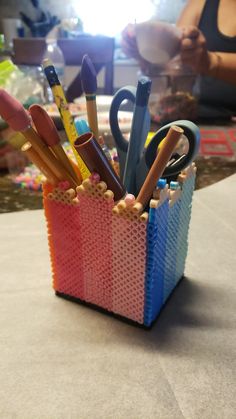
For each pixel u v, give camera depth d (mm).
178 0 1663
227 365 294
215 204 581
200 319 352
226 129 917
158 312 356
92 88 311
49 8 1721
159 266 333
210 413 251
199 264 441
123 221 308
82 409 254
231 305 372
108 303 352
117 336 328
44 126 301
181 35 909
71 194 324
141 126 311
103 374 282
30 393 266
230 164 717
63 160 326
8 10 1681
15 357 299
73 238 344
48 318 350
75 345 314
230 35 1176
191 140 305
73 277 362
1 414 250
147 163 317
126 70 1699
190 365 293
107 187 307
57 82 313
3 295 380
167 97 932
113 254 327
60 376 280
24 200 576
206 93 1239
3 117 285
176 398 262
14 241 476
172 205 330
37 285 398
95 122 325
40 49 1265
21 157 660
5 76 663
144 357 301
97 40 1299
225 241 486
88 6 1733
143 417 248
